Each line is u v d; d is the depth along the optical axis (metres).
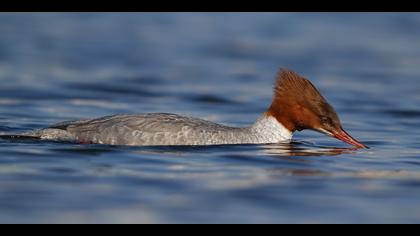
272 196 11.38
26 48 30.00
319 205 11.02
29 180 11.84
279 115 15.00
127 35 33.75
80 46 30.97
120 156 13.45
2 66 26.50
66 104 20.86
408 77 26.52
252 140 14.84
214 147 14.38
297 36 34.22
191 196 11.26
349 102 22.27
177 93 23.28
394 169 13.30
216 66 28.19
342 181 12.34
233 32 34.94
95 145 14.26
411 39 33.56
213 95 23.03
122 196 11.16
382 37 33.97
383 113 20.62
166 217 10.33
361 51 31.11
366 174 12.86
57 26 34.94
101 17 37.62
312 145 15.37
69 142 14.57
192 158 13.52
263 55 30.27
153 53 30.25
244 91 23.89
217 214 10.51
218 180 12.11
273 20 37.72
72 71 26.34
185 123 14.46
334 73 27.14
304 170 12.98
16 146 14.10
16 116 18.61
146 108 20.75
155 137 14.20
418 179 12.56
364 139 16.72
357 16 38.75
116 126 14.38
